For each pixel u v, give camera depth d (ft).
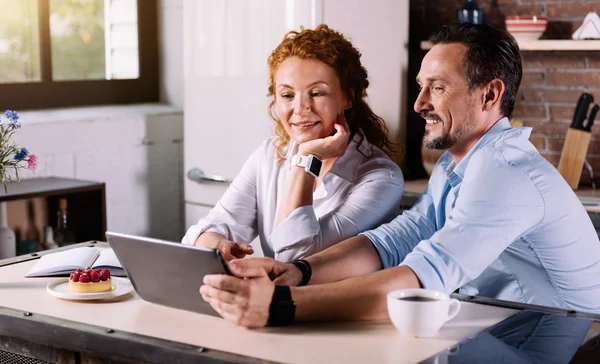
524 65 12.88
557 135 12.71
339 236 6.54
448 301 4.91
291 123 6.97
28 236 12.49
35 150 12.50
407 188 12.07
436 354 4.55
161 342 4.75
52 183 11.98
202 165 13.25
